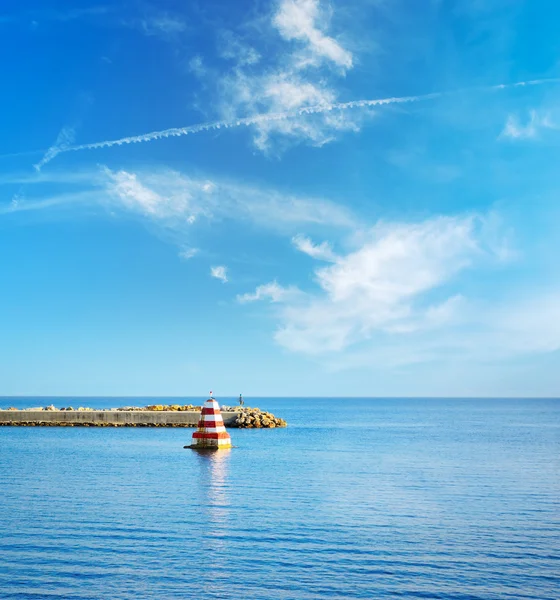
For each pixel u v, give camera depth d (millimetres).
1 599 11438
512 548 14930
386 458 36406
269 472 28375
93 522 17156
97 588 12000
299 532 16219
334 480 25938
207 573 12883
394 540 15562
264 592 11828
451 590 12047
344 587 12148
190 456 35906
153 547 14695
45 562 13578
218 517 17891
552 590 12102
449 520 17938
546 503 20859
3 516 17938
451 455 39062
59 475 27000
